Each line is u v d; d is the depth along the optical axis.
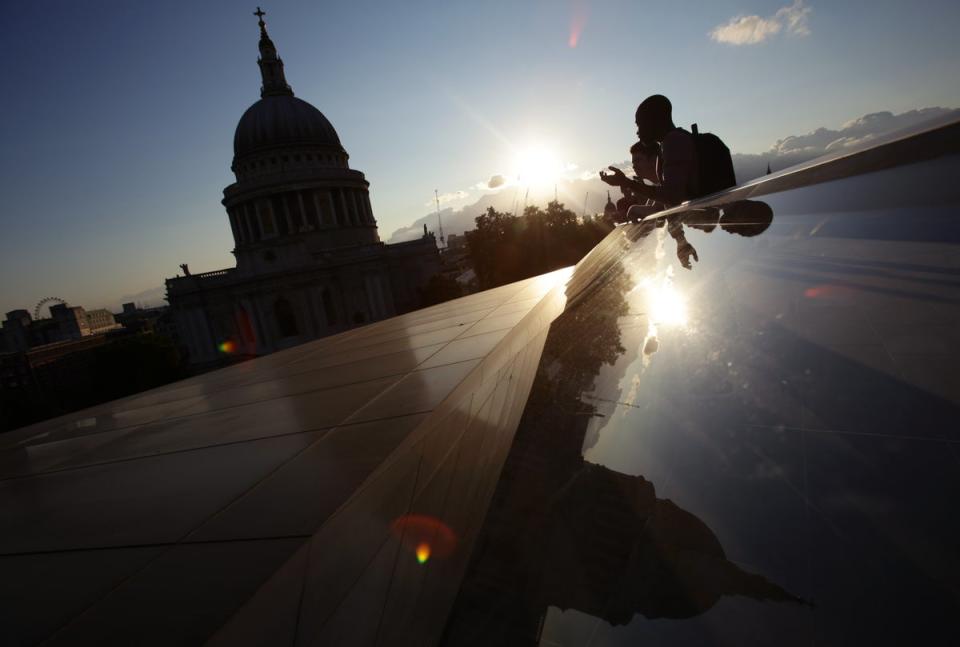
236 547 1.59
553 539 1.08
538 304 5.90
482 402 3.40
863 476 0.76
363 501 1.82
